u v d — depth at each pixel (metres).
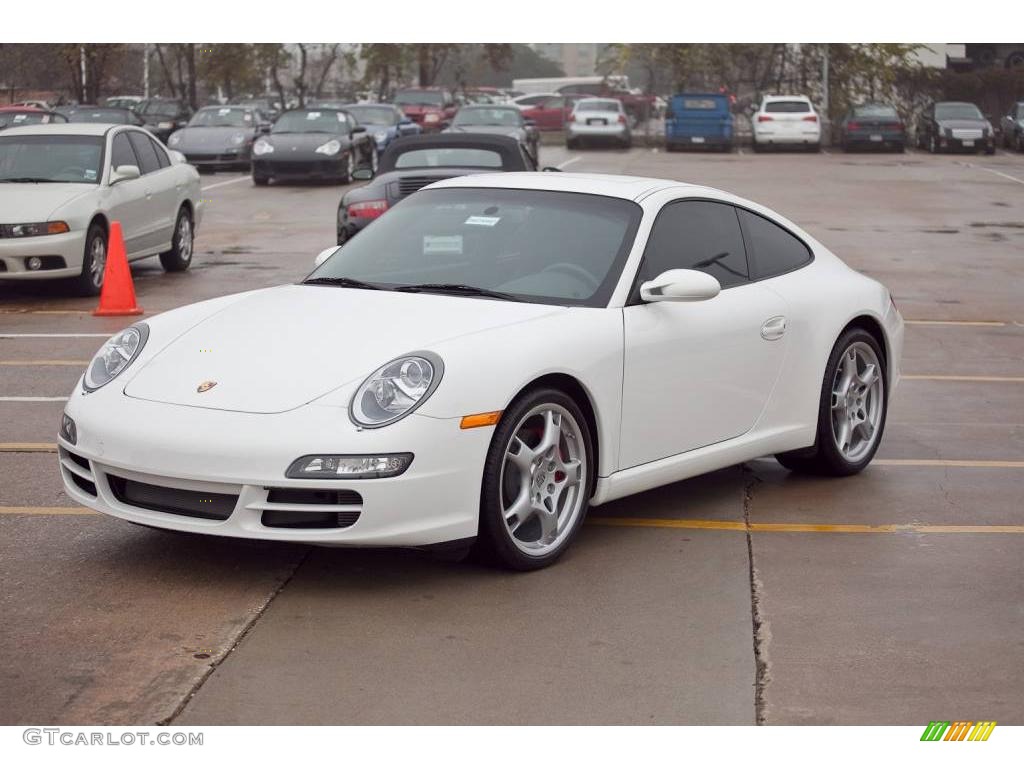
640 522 5.52
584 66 144.75
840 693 3.84
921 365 9.38
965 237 17.94
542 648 4.14
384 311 4.98
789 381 5.89
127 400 4.71
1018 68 46.75
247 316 5.14
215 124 30.34
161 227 13.70
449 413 4.43
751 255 5.91
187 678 3.87
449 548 4.55
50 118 30.38
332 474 4.30
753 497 5.94
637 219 5.42
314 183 26.44
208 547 5.05
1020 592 4.73
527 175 5.96
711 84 48.19
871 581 4.82
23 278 11.96
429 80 56.19
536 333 4.79
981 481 6.27
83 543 5.09
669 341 5.23
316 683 3.86
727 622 4.38
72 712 3.64
